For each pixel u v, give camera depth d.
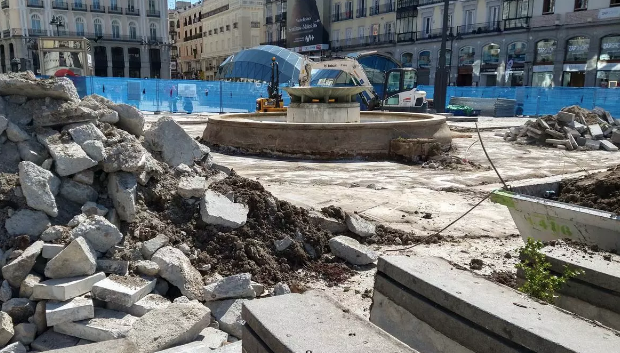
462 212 7.92
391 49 53.34
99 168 4.96
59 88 5.04
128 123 5.78
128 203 4.75
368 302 4.54
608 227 4.30
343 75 33.75
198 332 3.59
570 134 16.67
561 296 3.78
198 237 5.02
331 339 2.36
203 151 6.34
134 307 3.77
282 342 2.32
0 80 4.91
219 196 5.41
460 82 47.44
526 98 33.88
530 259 4.07
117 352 2.67
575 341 2.40
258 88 33.97
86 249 3.96
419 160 13.23
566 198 5.55
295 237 5.53
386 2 53.41
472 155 14.45
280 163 12.62
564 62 39.34
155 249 4.45
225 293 4.06
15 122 4.87
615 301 3.44
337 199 8.55
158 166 5.46
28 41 58.25
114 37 64.69
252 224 5.35
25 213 4.26
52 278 3.84
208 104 33.56
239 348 3.29
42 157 4.75
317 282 4.96
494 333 2.68
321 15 60.53
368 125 13.40
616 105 29.88
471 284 3.10
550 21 39.47
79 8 61.38
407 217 7.53
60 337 3.56
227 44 81.00
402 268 3.33
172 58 105.44
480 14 44.78
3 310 3.63
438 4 47.69
